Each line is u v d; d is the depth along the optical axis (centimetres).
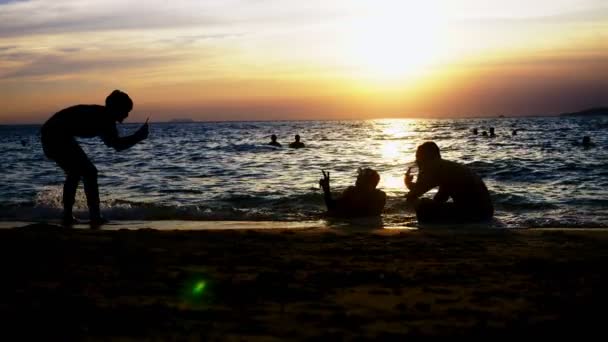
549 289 426
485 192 870
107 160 2334
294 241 664
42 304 392
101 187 1391
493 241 660
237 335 324
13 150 3650
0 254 577
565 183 1341
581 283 443
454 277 470
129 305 388
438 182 857
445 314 363
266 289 431
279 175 1627
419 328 334
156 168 1917
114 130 866
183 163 2125
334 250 605
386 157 2298
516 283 447
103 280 467
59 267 518
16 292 427
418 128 8619
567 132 5366
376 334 324
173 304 393
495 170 1627
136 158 2459
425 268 508
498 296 407
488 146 3112
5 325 346
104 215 946
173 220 908
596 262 526
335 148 3100
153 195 1233
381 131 7375
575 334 322
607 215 913
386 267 515
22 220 913
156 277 476
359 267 516
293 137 5388
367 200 918
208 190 1300
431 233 725
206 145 3762
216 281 459
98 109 860
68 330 335
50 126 855
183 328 337
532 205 1008
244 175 1639
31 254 578
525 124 10081
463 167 863
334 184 1370
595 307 373
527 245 632
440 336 319
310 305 387
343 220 895
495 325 339
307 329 334
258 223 876
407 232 737
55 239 663
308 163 2031
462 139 4181
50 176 1692
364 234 716
